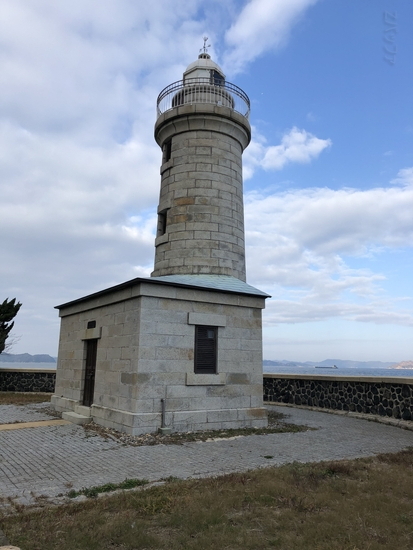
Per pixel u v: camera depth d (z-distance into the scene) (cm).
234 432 1130
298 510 560
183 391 1137
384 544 464
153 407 1087
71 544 450
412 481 689
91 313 1404
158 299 1138
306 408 1677
